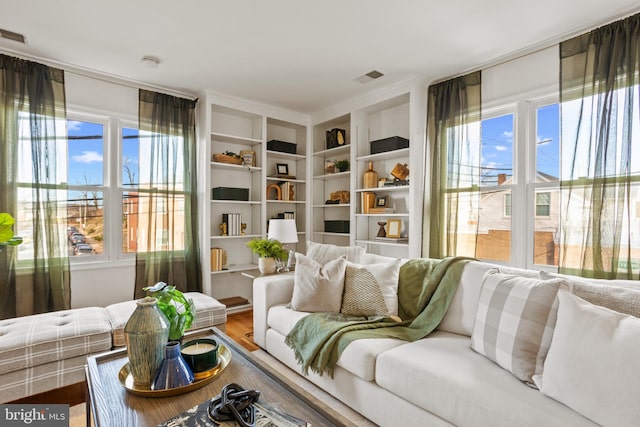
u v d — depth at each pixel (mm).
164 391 1210
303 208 4539
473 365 1507
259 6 2137
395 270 2350
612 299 1410
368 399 1716
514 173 2857
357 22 2320
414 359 1575
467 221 2955
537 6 2123
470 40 2549
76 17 2240
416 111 3207
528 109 2758
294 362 2244
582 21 2281
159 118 3471
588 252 2246
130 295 3404
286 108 4184
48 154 2834
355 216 3840
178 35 2484
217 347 1438
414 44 2617
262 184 4059
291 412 1123
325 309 2318
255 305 2723
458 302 2014
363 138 3881
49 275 2822
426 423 1449
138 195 3396
